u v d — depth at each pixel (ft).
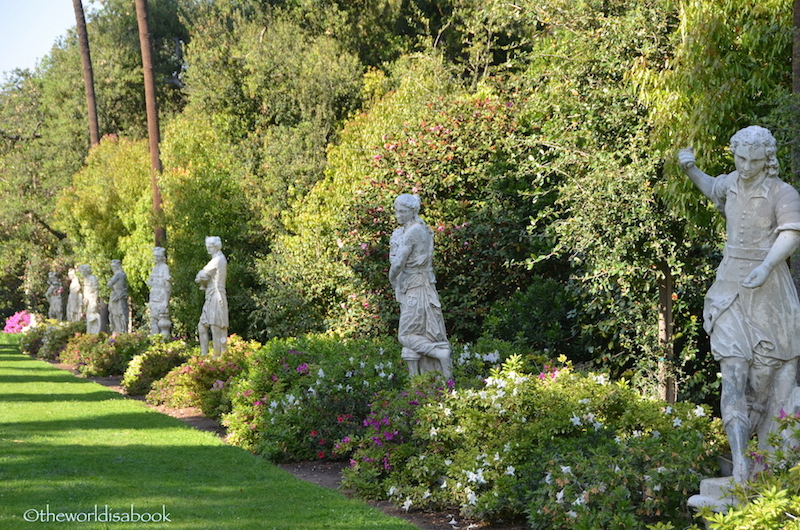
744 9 27.32
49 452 31.24
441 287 45.73
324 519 22.33
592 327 37.65
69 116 112.98
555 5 38.11
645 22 33.71
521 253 44.62
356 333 48.67
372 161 50.03
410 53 87.51
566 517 19.51
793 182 23.36
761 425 17.89
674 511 18.99
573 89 37.65
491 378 25.50
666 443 20.84
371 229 46.55
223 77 85.76
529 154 41.75
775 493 14.94
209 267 48.21
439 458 24.81
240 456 31.40
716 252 34.91
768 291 17.35
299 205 69.10
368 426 29.43
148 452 31.91
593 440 22.75
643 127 34.32
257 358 37.09
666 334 35.58
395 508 24.56
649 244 33.71
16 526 21.13
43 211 110.42
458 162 47.32
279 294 60.95
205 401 43.42
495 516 22.36
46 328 91.61
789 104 23.22
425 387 27.37
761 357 17.39
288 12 96.07
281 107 83.05
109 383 60.85
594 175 33.94
